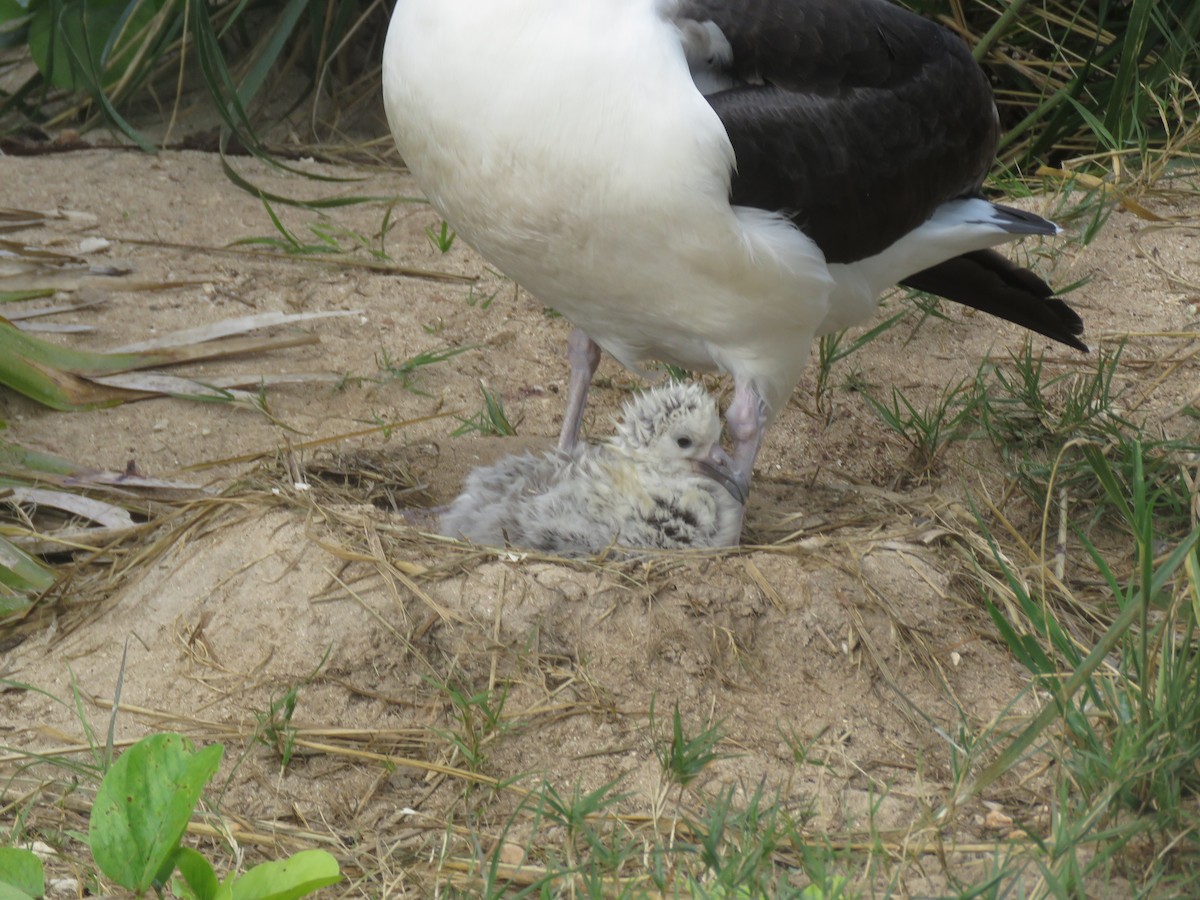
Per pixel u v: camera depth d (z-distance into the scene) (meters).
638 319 7.57
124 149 13.83
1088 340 10.37
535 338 10.71
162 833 5.27
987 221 8.47
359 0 15.30
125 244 11.78
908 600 7.04
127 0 14.13
